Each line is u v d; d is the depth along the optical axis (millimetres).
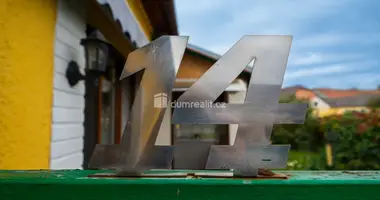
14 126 1822
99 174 1339
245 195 1200
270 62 1318
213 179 1241
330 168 5195
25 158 1927
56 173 1395
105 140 4648
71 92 2699
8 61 1772
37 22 2090
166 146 1316
